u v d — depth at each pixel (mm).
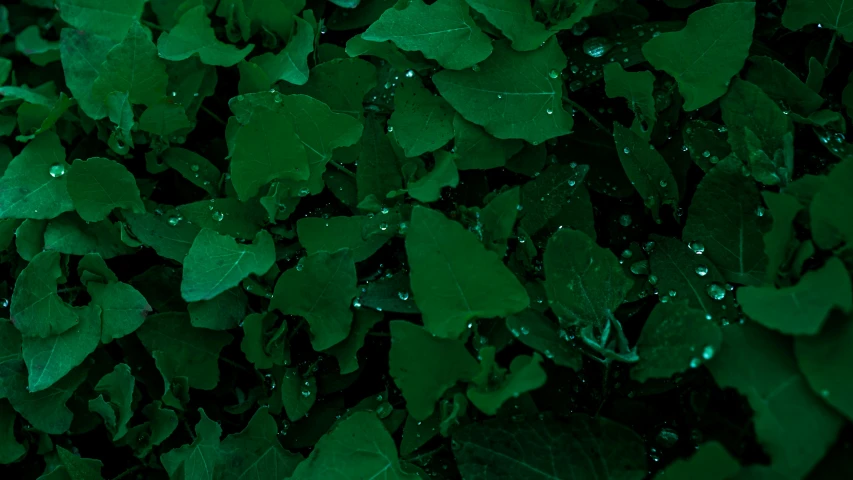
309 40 452
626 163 432
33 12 545
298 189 444
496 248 422
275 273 440
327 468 416
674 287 424
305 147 444
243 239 448
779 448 379
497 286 408
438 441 433
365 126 443
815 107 436
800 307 386
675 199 439
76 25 464
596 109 462
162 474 453
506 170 459
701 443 415
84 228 451
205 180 459
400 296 428
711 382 420
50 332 439
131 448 455
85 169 439
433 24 439
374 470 414
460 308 411
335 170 452
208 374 443
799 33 458
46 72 523
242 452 430
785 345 392
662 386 422
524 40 439
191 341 442
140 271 467
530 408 414
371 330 449
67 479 439
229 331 455
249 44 462
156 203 456
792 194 412
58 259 445
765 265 422
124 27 467
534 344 406
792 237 403
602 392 426
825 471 383
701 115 448
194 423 454
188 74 460
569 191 434
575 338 419
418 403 414
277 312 442
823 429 378
